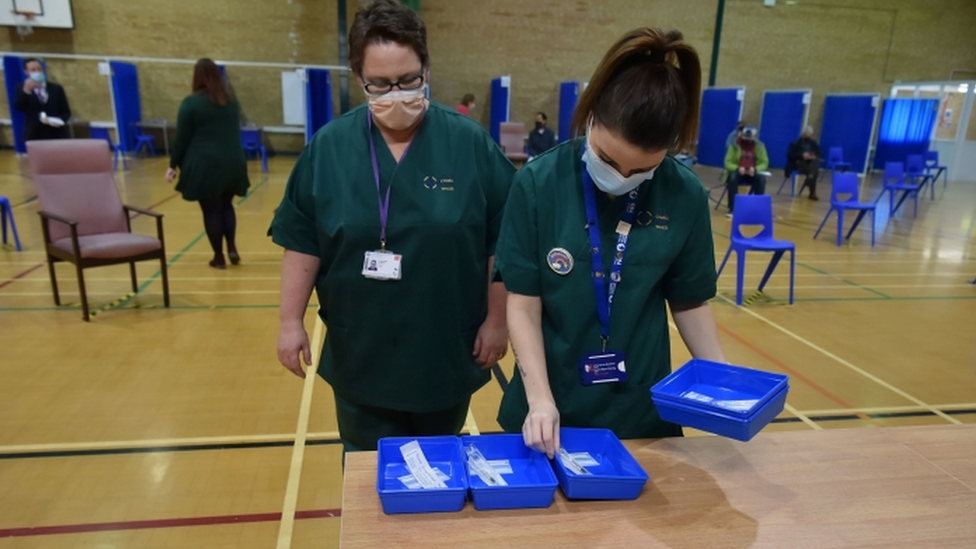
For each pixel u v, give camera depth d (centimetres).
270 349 323
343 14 1131
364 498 96
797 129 1191
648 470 107
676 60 94
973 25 1329
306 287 148
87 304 355
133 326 346
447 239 139
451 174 140
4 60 996
